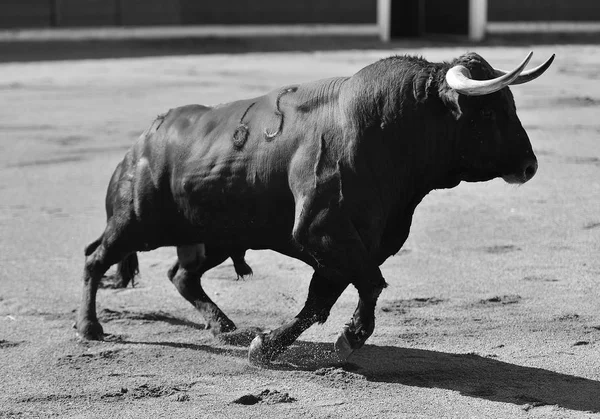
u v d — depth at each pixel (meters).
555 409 11.48
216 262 14.66
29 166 30.47
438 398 11.90
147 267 18.88
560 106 38.31
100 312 15.81
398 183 12.49
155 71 59.44
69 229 22.23
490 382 12.43
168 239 14.17
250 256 19.42
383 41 83.62
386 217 12.54
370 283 12.22
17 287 17.52
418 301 16.09
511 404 11.66
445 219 21.73
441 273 17.70
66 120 40.09
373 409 11.55
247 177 12.94
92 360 13.52
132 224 14.08
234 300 16.47
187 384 12.56
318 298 12.93
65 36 78.38
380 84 12.41
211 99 44.75
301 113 12.77
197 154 13.44
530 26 86.75
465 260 18.52
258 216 13.00
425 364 13.12
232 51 74.75
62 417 11.52
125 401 12.01
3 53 72.75
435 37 87.50
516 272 17.66
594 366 12.96
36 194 26.27
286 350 13.79
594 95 41.19
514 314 15.30
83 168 29.94
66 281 17.91
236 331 14.40
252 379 12.72
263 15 84.06
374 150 12.27
